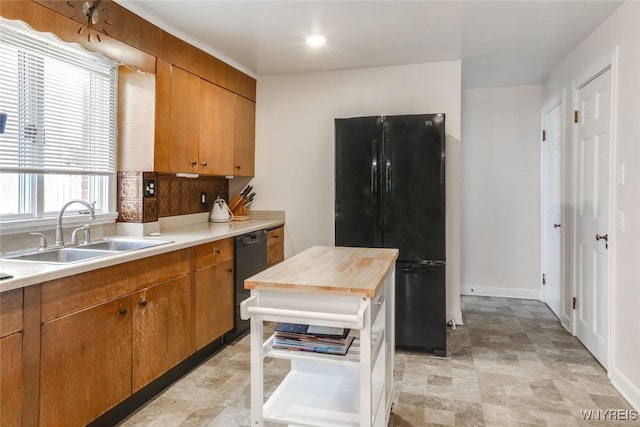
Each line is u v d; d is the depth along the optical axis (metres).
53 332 1.77
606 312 2.83
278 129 4.30
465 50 3.50
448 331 3.67
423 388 2.60
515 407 2.37
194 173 3.32
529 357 3.09
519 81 4.55
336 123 3.38
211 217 3.99
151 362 2.39
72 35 2.25
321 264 2.01
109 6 2.48
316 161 4.21
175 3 2.62
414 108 3.90
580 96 3.35
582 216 3.32
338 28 3.04
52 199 2.52
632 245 2.43
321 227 4.23
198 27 3.01
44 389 1.74
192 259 2.79
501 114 4.81
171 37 3.02
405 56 3.67
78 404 1.90
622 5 2.58
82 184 2.73
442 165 3.17
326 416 1.67
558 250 4.03
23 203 2.34
